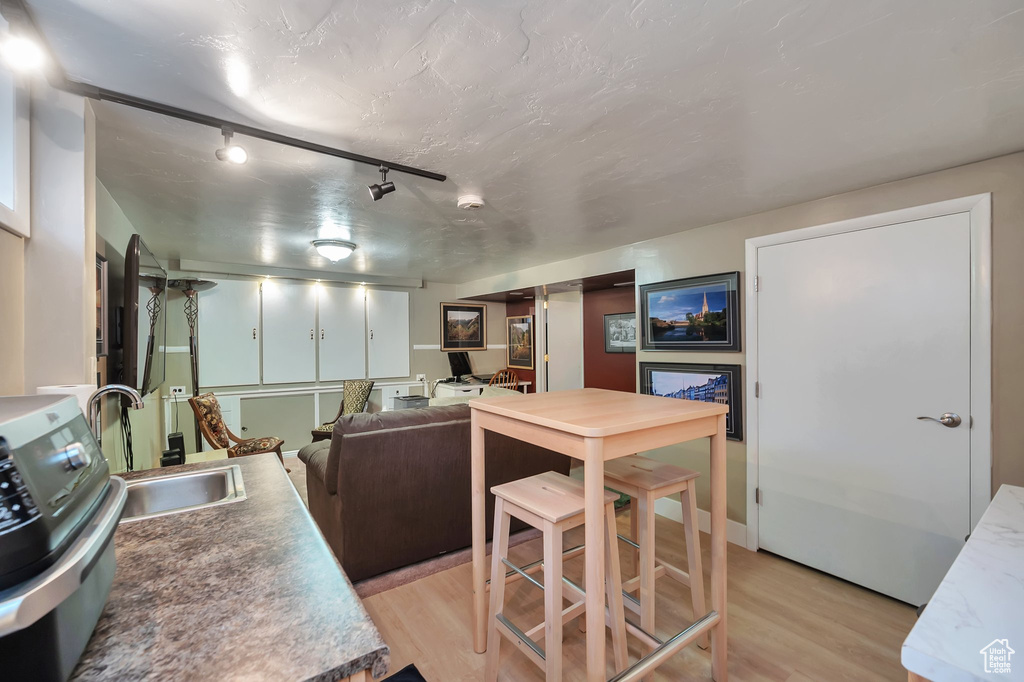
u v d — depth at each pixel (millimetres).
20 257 1325
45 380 1365
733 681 1718
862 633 2008
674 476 1747
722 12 1054
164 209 2652
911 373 2205
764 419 2773
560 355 5895
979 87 1397
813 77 1338
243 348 4949
